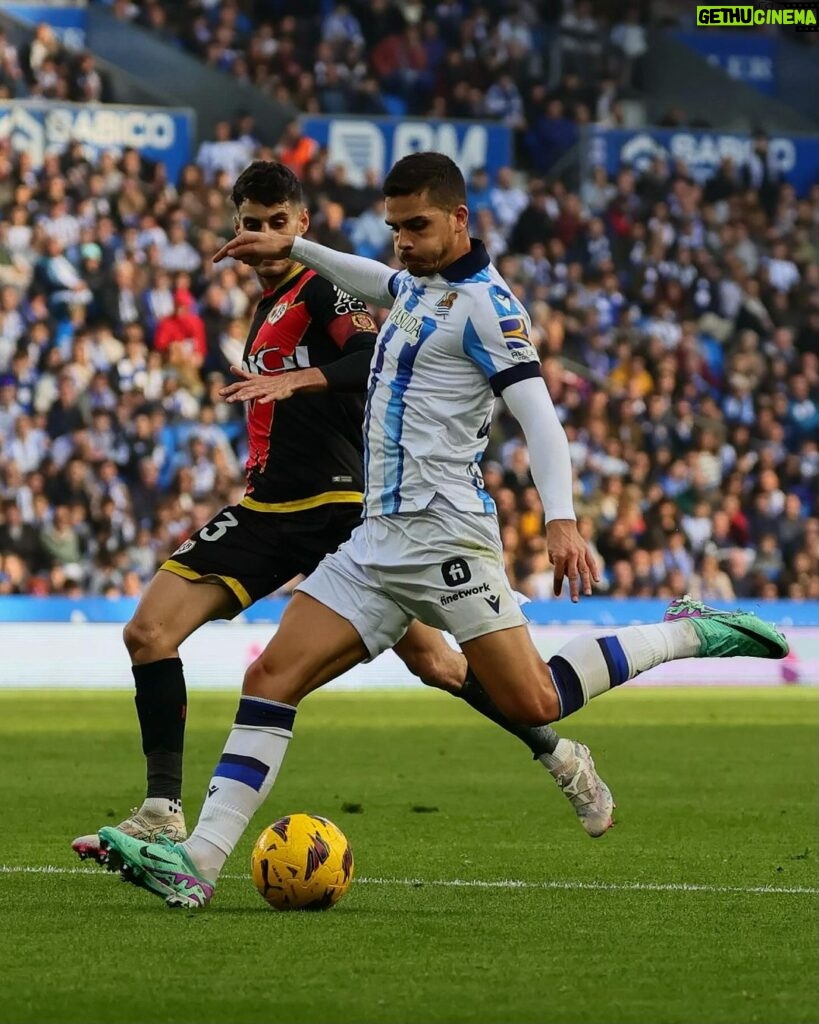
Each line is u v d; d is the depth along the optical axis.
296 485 21.84
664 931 16.92
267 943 15.95
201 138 88.62
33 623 65.56
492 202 88.44
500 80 94.31
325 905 18.09
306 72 91.38
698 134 94.06
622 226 89.69
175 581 21.33
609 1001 13.46
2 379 72.56
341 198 85.50
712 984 14.18
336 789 32.62
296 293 22.09
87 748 41.06
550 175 93.06
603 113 95.69
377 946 15.86
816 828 26.70
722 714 54.69
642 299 87.94
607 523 77.25
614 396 82.06
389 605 18.11
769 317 89.75
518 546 74.25
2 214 77.56
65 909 18.05
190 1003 13.26
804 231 93.50
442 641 22.00
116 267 77.00
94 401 72.69
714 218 92.06
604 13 97.75
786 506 80.06
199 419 73.75
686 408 84.38
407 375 17.73
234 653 66.69
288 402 21.78
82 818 27.34
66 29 87.69
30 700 58.06
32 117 82.69
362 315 21.77
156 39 88.38
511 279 85.50
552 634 70.56
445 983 14.12
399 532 17.78
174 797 20.84
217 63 89.69
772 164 96.50
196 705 55.53
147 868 17.73
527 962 15.12
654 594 75.94
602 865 22.25
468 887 20.08
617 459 79.50
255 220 21.69
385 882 20.50
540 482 17.19
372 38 93.19
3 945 15.80
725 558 78.38
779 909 18.45
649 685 71.56
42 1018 12.74
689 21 99.00
